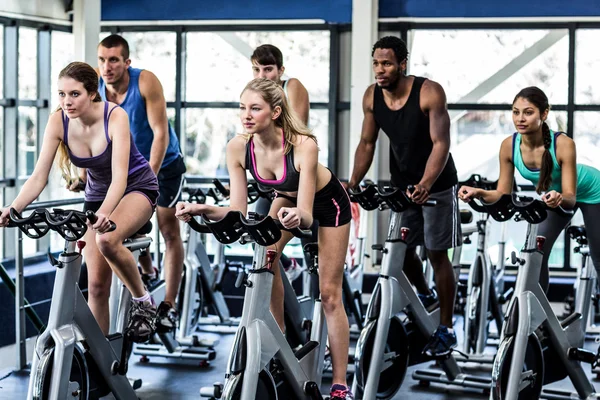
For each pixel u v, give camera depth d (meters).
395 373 4.48
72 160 3.82
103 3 9.13
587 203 4.75
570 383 5.30
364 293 8.45
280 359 3.59
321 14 8.84
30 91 8.62
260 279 3.42
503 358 3.97
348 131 8.90
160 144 4.74
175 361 5.73
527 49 8.72
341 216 3.76
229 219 3.09
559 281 8.27
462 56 8.82
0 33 8.30
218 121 9.14
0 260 8.09
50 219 3.16
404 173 4.91
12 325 7.43
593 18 8.51
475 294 5.66
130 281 3.95
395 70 4.62
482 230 5.69
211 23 9.02
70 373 3.60
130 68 4.79
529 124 4.38
